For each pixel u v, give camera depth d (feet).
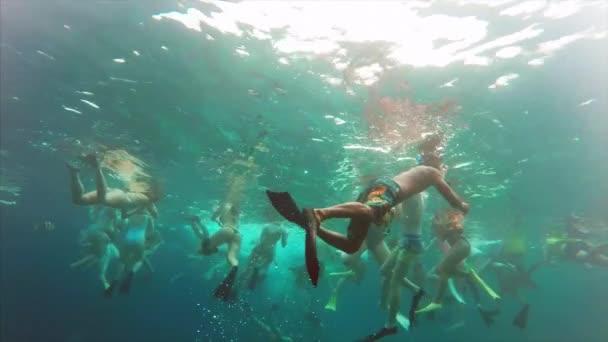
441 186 13.03
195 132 47.29
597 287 199.21
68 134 51.11
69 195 90.12
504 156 43.98
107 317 148.56
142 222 50.47
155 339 151.64
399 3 25.66
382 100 35.17
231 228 44.57
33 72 37.01
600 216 64.85
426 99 34.17
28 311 135.95
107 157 57.47
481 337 151.12
